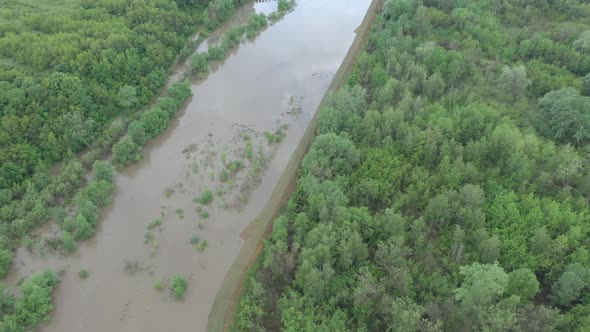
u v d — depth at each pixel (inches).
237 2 7076.8
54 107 4382.4
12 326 3006.9
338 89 5354.3
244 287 3408.0
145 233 3823.8
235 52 6146.7
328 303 3011.8
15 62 4771.2
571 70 4945.9
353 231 3294.8
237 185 4222.4
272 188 4212.6
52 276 3400.6
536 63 4928.6
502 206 3400.6
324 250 3093.0
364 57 5359.3
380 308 2881.4
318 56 6107.3
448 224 3457.2
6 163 3924.7
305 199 3782.0
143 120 4638.3
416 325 2669.8
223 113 5088.6
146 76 5211.6
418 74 4803.2
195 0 6707.7
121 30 5383.9
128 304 3356.3
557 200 3481.8
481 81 4820.4
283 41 6412.4
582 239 3206.2
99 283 3481.8
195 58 5590.6
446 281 3041.3
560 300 2908.5
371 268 3164.4
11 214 3740.2
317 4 7377.0
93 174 4180.6
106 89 4852.4
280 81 5615.2
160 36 5689.0
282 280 3243.1
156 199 4099.4
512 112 4416.8
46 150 4224.9
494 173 3688.5
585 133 3961.6
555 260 3115.2
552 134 4138.8
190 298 3393.2
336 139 3941.9
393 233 3260.3
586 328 2610.7
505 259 3147.1
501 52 5241.1
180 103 5103.3
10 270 3531.0
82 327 3225.9
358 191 3666.3
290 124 4938.5
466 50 5187.0
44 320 3211.1
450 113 4313.5
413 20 5821.9
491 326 2613.2
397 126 4153.5
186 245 3732.8
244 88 5487.2
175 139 4734.3
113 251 3693.4
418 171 3727.9
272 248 3344.0
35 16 5334.6
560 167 3590.1
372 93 4948.3
